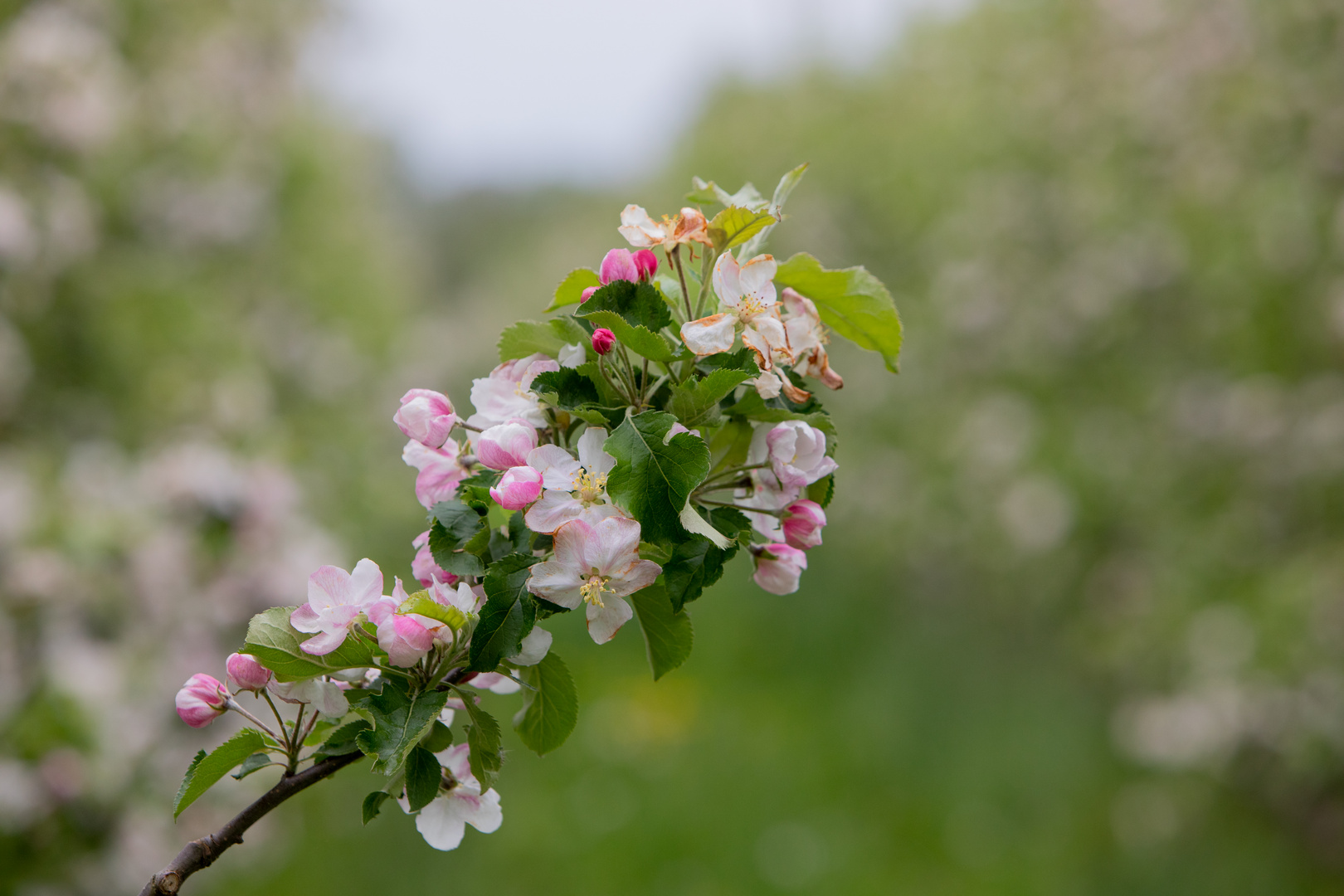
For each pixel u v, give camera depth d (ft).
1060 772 19.10
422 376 38.93
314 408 27.04
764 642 28.12
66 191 14.69
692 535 3.31
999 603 25.96
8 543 10.84
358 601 3.25
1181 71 18.17
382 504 24.88
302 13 23.39
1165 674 18.65
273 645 3.21
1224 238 16.37
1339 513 15.60
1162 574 17.81
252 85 23.34
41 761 9.29
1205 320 18.08
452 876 16.55
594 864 17.34
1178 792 17.03
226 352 19.03
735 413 3.55
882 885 16.43
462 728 3.47
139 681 10.86
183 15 19.77
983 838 17.72
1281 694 14.52
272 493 12.12
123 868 9.75
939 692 23.03
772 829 18.42
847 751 21.27
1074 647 22.02
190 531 11.85
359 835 17.21
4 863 9.29
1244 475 16.93
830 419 3.71
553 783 20.53
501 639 3.11
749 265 3.52
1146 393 19.33
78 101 14.20
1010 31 24.75
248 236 24.11
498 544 3.37
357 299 33.83
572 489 3.24
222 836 3.17
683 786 19.99
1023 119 23.52
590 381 3.46
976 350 24.45
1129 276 19.61
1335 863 15.35
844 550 33.01
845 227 30.45
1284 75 15.47
